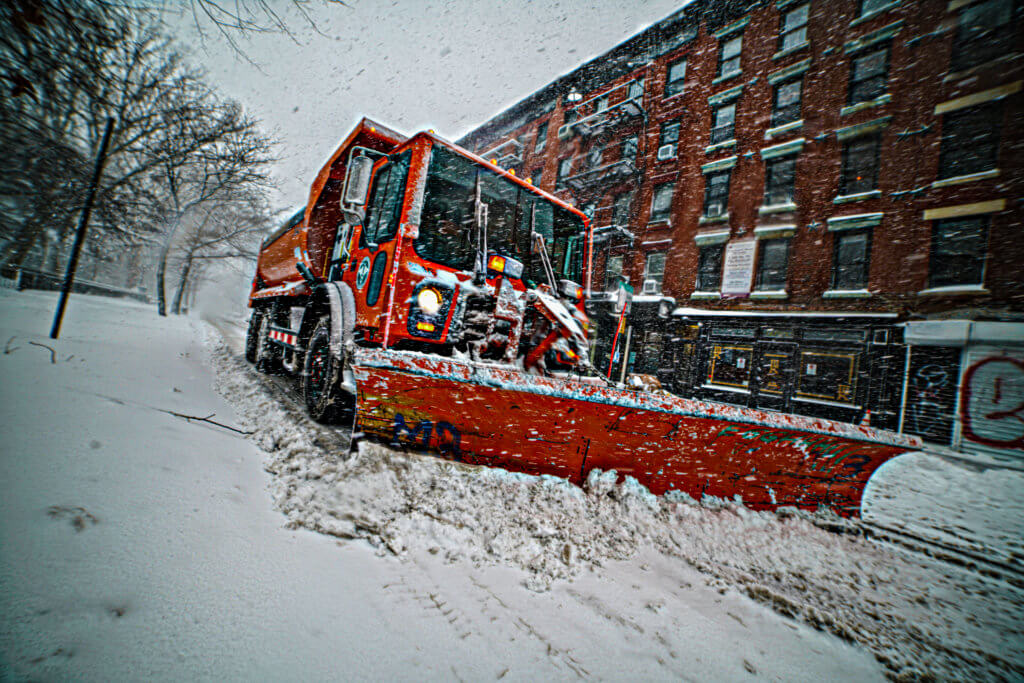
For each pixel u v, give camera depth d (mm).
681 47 16734
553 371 3854
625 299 4398
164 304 19812
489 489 2471
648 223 16750
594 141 19391
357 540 1885
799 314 12578
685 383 14719
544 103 22266
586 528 2367
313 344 4270
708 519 2680
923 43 11531
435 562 1869
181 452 2350
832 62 13055
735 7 15344
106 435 2291
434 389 2490
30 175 9211
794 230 13156
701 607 1914
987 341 9453
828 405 11828
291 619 1332
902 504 4727
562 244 4574
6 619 1050
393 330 3234
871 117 12164
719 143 15227
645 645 1604
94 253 15594
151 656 1076
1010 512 4797
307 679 1131
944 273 10711
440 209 3607
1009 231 9867
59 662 986
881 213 11648
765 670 1569
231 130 14523
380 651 1297
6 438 1951
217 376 5820
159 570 1387
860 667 1675
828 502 3086
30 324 6363
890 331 10984
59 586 1201
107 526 1517
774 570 2348
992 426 9305
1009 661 1831
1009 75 10195
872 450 2797
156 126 12797
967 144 10680
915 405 10445
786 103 13992
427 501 2273
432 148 3631
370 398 2543
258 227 19844
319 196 5328
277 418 3848
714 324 14320
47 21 4156
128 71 10586
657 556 2289
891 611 2135
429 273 3391
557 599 1801
